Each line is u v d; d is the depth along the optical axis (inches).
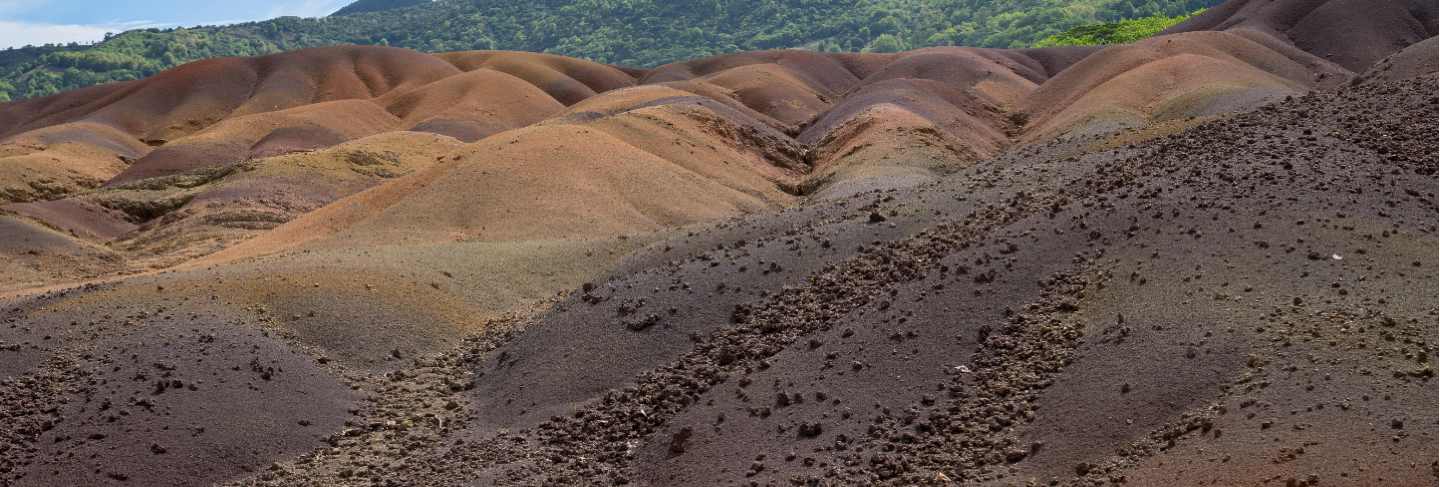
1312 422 506.9
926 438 613.6
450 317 1015.0
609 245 1237.1
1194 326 613.0
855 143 2837.1
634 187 1969.7
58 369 856.9
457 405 839.1
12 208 2600.9
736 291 893.8
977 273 764.0
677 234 1233.4
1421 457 464.8
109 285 1061.8
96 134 4746.6
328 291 1007.6
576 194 1831.9
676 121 2741.1
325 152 3095.5
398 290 1040.8
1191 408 553.6
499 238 1599.4
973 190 1008.9
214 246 2098.9
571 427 750.5
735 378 741.9
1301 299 610.9
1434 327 559.8
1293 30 5280.5
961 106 3941.9
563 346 877.2
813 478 600.4
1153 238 732.0
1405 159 789.2
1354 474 466.0
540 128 2234.3
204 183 3006.9
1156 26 7253.9
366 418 830.5
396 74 5935.0
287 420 807.7
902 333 717.3
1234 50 4082.2
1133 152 990.4
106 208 2775.6
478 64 6210.6
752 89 4630.9
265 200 2659.9
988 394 633.0
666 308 889.5
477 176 1863.9
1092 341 640.4
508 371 876.6
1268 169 797.9
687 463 659.4
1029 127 3742.6
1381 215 703.1
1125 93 3307.1
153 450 759.7
